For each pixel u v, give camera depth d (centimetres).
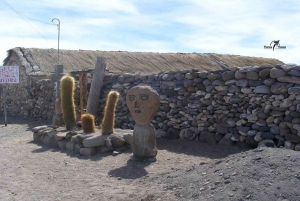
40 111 1645
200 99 961
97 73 1284
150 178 627
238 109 881
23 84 1861
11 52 2183
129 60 2494
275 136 804
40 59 2106
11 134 1208
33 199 546
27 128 1348
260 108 833
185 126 998
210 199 472
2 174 684
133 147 774
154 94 761
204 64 2672
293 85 777
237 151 837
